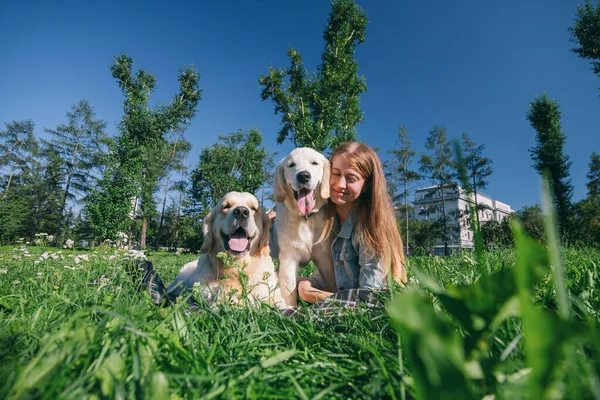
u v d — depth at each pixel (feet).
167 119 87.86
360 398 3.12
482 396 1.89
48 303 6.54
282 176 12.57
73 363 2.79
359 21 69.15
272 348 4.86
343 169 9.86
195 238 119.03
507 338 3.49
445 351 1.05
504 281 1.30
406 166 127.75
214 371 3.42
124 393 2.38
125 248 12.61
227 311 5.83
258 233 10.80
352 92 69.21
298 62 71.00
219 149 119.34
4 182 152.97
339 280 10.38
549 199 1.16
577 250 20.29
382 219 9.41
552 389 1.02
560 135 86.58
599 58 74.28
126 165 80.89
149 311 5.26
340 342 4.73
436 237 123.03
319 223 11.69
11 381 2.67
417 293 1.15
